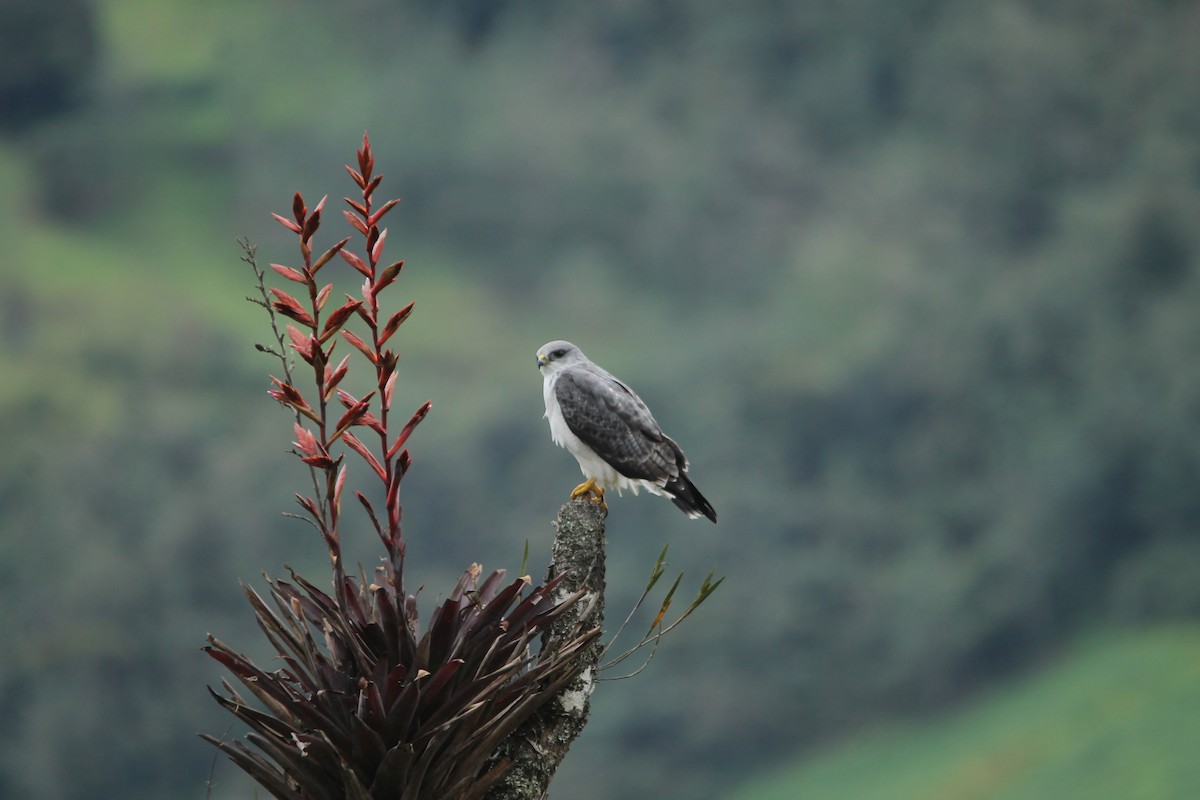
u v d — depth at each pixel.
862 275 82.56
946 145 99.56
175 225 101.94
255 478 54.84
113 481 55.56
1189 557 60.12
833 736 57.72
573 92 122.19
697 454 71.19
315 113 118.19
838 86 117.62
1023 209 90.88
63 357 71.69
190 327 76.81
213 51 127.75
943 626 60.16
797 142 115.06
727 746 57.19
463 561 67.06
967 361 70.56
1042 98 94.25
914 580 62.00
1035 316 70.69
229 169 110.62
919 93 110.69
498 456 70.00
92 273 88.88
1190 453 62.25
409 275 104.88
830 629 61.03
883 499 67.62
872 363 71.19
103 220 102.00
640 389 77.25
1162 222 71.06
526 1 133.38
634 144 114.12
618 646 59.12
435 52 126.75
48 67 114.94
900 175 95.94
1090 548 62.97
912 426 70.25
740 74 121.88
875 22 118.12
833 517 66.12
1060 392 68.50
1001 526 64.06
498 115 118.44
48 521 52.19
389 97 118.38
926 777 50.81
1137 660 54.91
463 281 106.31
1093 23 98.00
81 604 48.09
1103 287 71.00
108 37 127.69
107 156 108.75
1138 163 84.69
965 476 67.44
